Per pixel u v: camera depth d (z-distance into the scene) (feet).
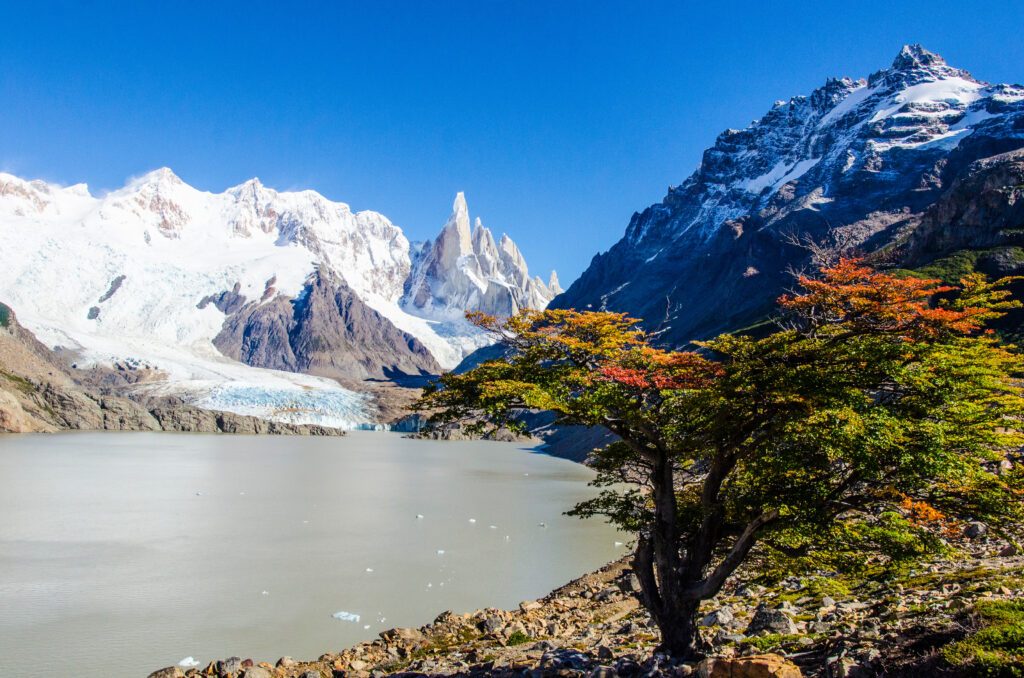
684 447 61.87
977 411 56.08
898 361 55.88
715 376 59.00
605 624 98.48
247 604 144.05
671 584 62.49
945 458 52.29
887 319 56.29
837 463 62.39
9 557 179.73
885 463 55.47
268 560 183.83
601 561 185.78
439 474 420.36
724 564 60.29
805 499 58.59
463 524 241.96
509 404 63.16
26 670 108.58
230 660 91.25
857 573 60.70
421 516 258.57
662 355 62.90
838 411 51.83
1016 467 57.98
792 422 54.34
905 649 43.39
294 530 227.61
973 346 56.08
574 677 61.52
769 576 66.74
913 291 55.01
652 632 82.79
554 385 64.23
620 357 67.26
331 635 126.21
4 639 121.70
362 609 141.69
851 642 49.70
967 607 46.42
